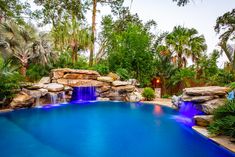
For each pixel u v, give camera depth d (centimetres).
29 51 1573
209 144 633
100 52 2680
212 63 2116
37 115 1062
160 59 2128
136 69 2092
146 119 1039
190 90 1073
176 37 2333
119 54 2083
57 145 640
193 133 766
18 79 1238
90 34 2147
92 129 842
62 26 2036
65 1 2456
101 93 1683
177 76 1864
